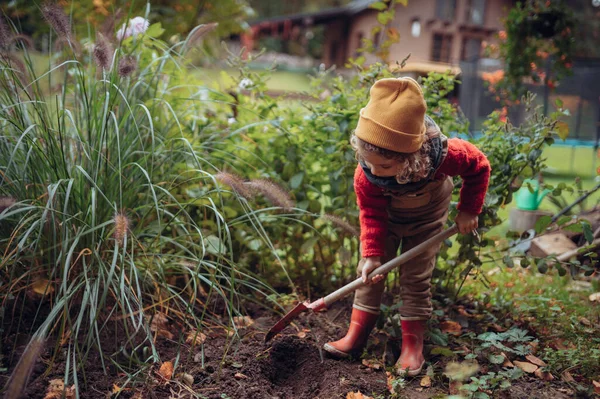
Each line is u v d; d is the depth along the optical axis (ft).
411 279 9.39
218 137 12.41
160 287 10.07
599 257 13.88
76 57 10.32
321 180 12.55
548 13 20.83
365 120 7.80
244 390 8.20
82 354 8.65
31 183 9.29
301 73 63.98
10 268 9.23
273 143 12.28
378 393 8.39
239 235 11.66
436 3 51.31
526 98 11.23
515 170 10.87
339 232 12.05
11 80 9.51
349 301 11.64
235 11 20.84
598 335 10.10
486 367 9.09
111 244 9.31
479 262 10.98
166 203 10.35
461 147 8.58
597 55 36.91
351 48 64.54
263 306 10.68
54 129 9.73
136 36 12.17
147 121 10.97
